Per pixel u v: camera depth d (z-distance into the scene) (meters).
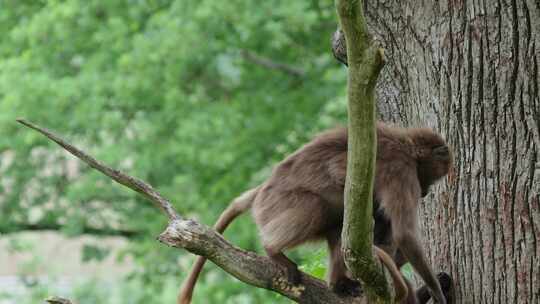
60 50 18.03
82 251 20.11
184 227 6.39
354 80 5.21
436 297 6.82
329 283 6.99
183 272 18.97
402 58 7.50
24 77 17.19
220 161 17.11
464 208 7.04
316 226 7.17
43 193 19.42
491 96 6.89
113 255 26.50
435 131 7.23
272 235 7.14
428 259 7.41
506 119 6.84
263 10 17.05
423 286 7.32
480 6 6.91
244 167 18.56
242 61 19.67
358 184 5.51
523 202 6.77
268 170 18.94
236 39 18.67
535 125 6.77
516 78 6.81
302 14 17.11
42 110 17.23
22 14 19.09
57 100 17.11
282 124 18.97
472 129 6.99
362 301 6.86
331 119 18.75
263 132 18.77
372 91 5.24
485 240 6.91
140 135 17.77
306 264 8.47
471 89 6.98
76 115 17.11
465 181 7.03
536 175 6.74
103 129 17.52
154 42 16.80
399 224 6.96
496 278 6.86
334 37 7.56
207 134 17.39
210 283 18.86
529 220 6.76
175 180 17.72
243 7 16.89
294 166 7.34
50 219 19.50
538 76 6.76
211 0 16.78
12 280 26.38
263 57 19.92
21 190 19.27
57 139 6.23
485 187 6.91
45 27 17.55
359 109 5.28
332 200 7.17
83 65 17.92
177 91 17.45
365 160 5.43
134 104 17.81
